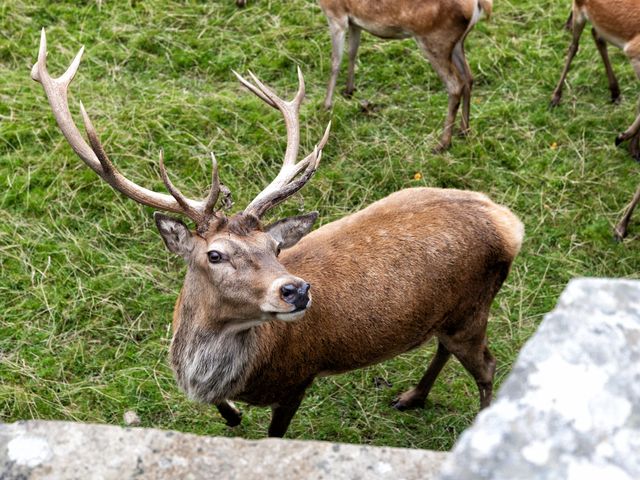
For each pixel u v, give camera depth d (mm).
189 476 6055
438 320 9875
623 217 13156
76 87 14961
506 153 14367
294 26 16422
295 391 9656
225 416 10305
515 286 12492
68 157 13633
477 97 15523
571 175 14047
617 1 14156
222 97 14945
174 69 15625
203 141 14242
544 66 15992
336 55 14828
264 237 8477
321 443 6270
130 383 10953
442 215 9789
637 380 4812
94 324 11625
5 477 6039
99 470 6086
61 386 10852
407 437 10734
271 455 6188
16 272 12164
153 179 13555
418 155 14266
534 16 16938
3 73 15172
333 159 14211
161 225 8641
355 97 15359
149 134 14203
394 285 9492
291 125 10133
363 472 6074
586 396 4738
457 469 4469
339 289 9383
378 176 13922
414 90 15555
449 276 9648
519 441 4559
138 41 15914
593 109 15266
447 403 11156
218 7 16734
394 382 11352
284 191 8953
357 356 9727
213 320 8789
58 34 15961
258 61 15812
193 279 8805
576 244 13109
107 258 12484
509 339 11852
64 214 12984
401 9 13914
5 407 10500
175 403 10781
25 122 14219
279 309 8102
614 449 4527
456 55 14445
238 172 13828
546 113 15094
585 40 16531
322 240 9680
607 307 5145
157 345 11445
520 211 13578
